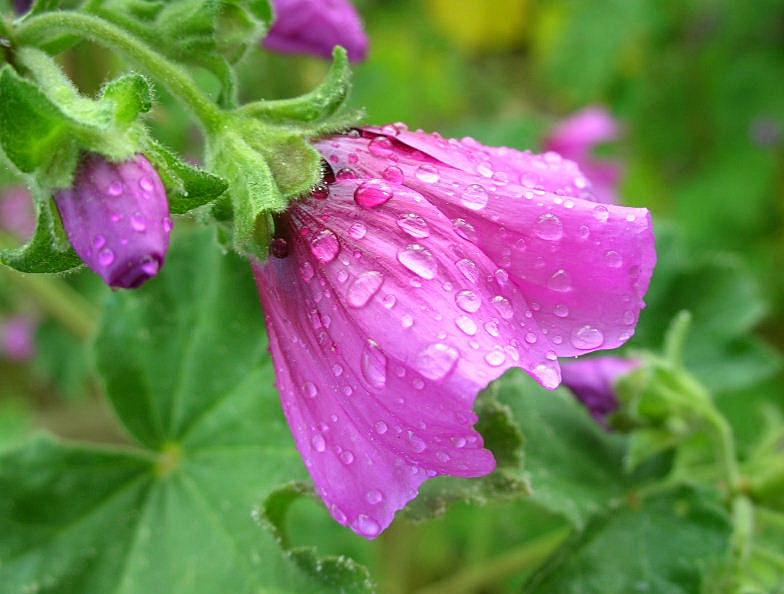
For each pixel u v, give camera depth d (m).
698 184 0.30
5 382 0.27
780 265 0.28
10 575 0.11
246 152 0.08
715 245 0.29
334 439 0.07
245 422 0.11
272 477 0.10
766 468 0.11
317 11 0.11
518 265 0.07
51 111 0.07
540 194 0.07
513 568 0.14
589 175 0.19
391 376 0.07
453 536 0.19
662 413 0.11
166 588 0.10
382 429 0.07
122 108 0.07
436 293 0.07
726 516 0.11
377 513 0.07
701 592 0.10
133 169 0.07
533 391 0.11
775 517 0.11
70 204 0.07
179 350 0.11
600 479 0.11
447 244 0.07
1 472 0.11
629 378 0.11
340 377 0.07
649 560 0.11
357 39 0.11
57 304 0.16
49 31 0.08
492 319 0.07
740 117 0.31
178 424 0.11
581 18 0.32
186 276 0.11
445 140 0.08
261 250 0.08
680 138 0.32
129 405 0.11
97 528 0.11
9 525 0.11
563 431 0.11
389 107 0.25
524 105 0.33
